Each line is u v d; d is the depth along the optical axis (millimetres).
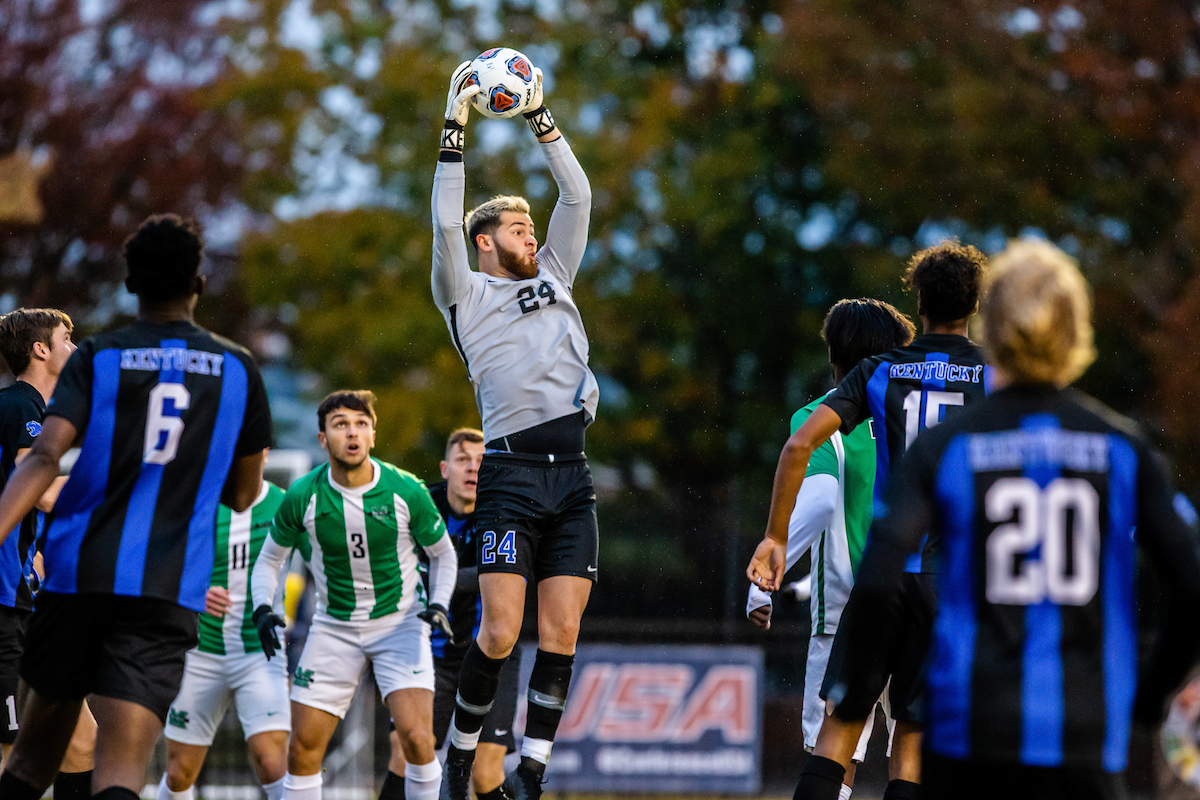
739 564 41875
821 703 18922
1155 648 10766
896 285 70375
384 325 69750
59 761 14508
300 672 21875
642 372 74312
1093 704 10188
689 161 76375
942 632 10547
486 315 17531
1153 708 10984
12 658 19266
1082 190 66938
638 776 38875
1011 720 10188
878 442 15961
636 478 79812
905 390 15797
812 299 77750
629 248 76562
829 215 79188
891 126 68562
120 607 13648
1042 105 66625
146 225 14234
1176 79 67188
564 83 75438
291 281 72312
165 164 74688
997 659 10305
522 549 17062
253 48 76625
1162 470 10484
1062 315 10602
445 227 17125
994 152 66938
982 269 16125
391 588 21984
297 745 21781
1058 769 10148
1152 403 65250
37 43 72500
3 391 18562
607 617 41750
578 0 79500
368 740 39281
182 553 13852
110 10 74125
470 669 17125
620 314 74312
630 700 39156
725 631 41281
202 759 23938
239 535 23562
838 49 70250
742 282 77375
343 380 72812
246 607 23594
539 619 17219
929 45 70438
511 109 17516
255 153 76062
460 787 17656
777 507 16297
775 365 78375
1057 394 10766
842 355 18500
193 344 14148
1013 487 10461
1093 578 10344
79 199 72812
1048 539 10367
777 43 73750
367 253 71875
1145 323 65312
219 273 77312
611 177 72188
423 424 68812
